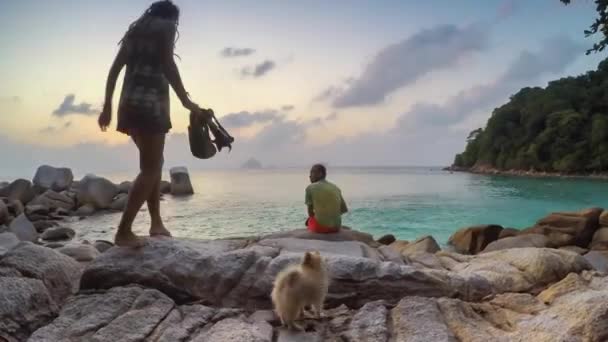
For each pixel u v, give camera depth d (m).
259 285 4.61
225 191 35.84
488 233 11.99
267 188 40.09
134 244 4.81
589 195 31.31
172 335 3.73
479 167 106.88
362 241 7.43
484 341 3.57
